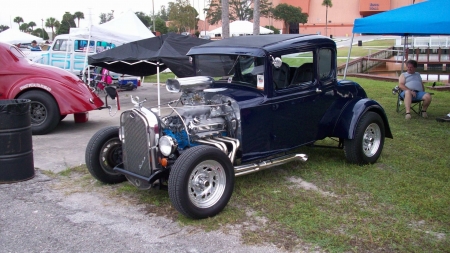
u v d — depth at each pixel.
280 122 5.30
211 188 4.50
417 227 4.21
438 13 8.48
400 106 10.54
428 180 5.43
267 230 4.18
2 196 5.09
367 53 26.94
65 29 55.91
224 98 5.03
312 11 66.94
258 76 5.11
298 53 5.37
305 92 5.51
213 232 4.16
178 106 5.12
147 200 4.94
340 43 39.94
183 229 4.23
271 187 5.29
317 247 3.85
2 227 4.29
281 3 63.91
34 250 3.85
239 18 59.34
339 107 6.00
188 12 48.25
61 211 4.68
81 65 15.82
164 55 9.34
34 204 4.87
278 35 5.73
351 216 4.45
